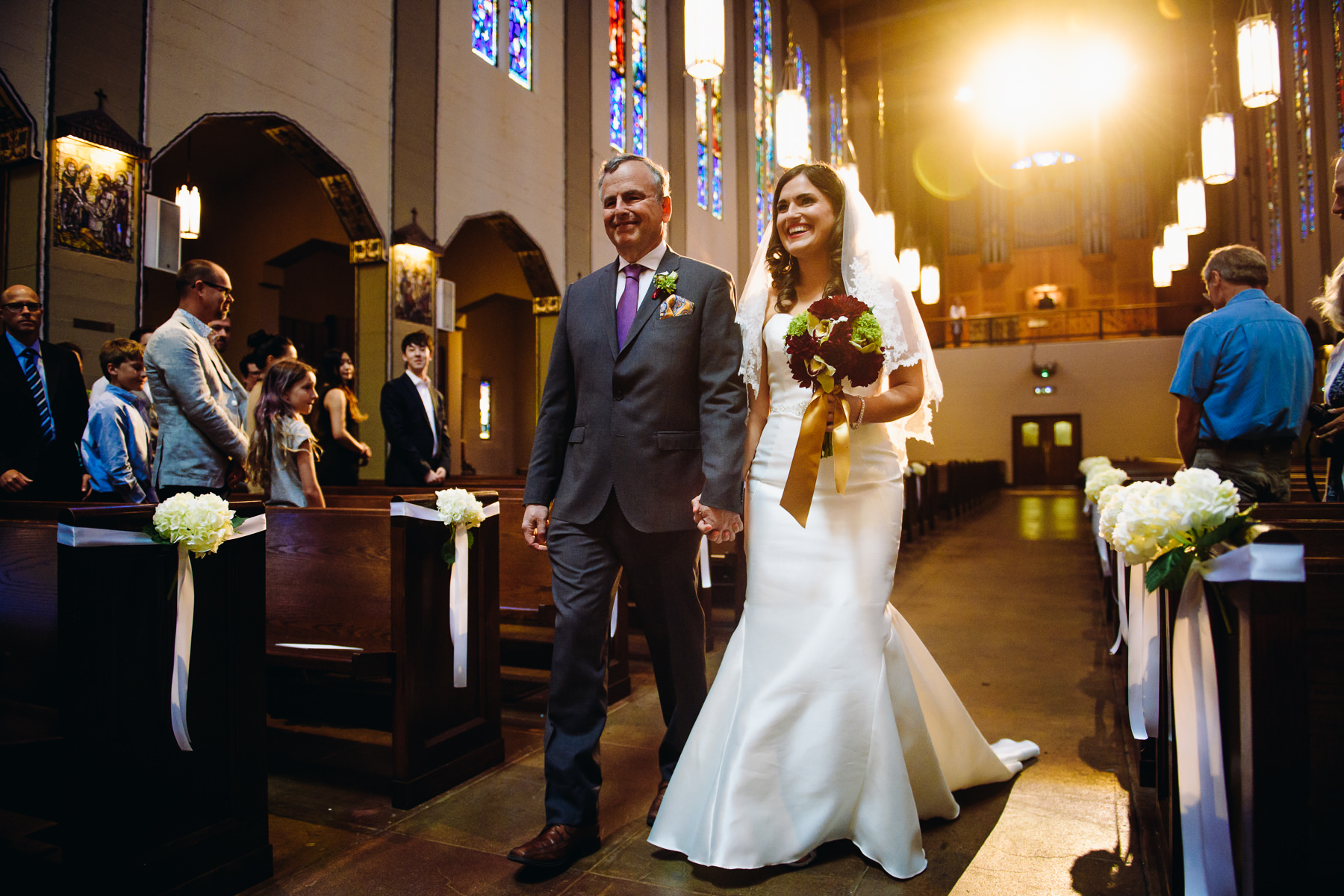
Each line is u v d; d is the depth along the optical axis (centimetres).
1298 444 1120
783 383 220
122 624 174
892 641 207
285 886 194
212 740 190
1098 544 564
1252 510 145
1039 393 2131
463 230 1272
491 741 271
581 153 1082
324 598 269
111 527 171
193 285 322
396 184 786
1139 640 240
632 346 214
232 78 621
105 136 509
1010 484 2150
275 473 348
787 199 221
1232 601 133
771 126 1766
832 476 208
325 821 229
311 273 1240
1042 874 190
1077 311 2223
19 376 378
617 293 225
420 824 226
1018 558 775
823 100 2100
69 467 397
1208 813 141
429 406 527
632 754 278
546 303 1034
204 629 189
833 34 2178
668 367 212
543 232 1003
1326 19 1259
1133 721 241
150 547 178
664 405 213
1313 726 133
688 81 1380
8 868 198
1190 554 145
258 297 1085
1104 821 217
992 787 242
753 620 210
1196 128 2127
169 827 180
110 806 170
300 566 275
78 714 166
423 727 244
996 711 316
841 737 196
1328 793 131
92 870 167
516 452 1432
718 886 187
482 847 212
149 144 555
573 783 203
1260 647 123
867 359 190
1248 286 276
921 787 211
